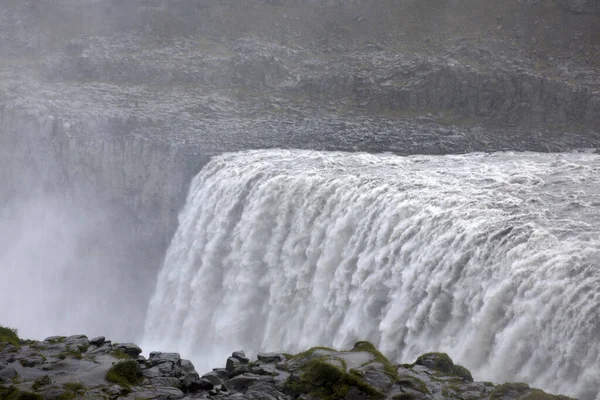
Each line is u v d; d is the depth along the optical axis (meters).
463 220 76.62
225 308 109.62
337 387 43.75
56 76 186.00
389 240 84.00
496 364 60.88
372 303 83.75
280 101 162.12
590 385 52.31
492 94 146.12
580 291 57.34
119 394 45.12
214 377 49.44
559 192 84.81
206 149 134.75
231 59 177.38
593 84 144.12
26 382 46.38
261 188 106.94
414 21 182.88
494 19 173.62
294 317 99.75
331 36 187.25
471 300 69.06
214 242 114.44
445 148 123.88
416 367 47.34
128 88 173.62
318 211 100.56
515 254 66.44
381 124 142.88
